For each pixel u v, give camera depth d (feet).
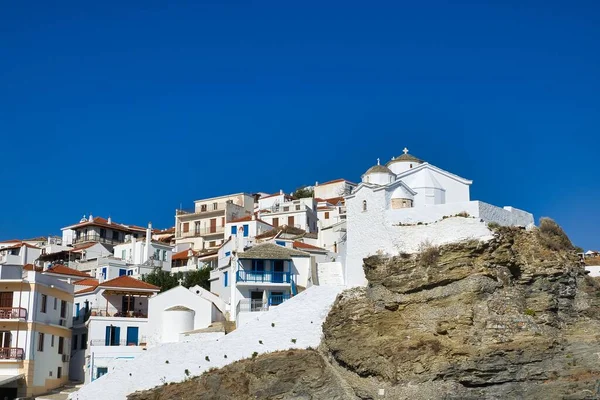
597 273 223.92
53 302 253.24
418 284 194.80
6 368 229.25
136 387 212.02
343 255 248.52
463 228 197.88
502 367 174.40
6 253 396.98
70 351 267.39
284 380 198.80
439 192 240.32
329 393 192.95
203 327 250.57
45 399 223.10
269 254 253.44
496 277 188.96
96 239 459.73
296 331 209.15
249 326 212.43
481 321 182.29
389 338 191.42
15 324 233.96
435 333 185.78
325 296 210.79
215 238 437.99
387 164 295.69
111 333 250.98
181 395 204.85
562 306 191.21
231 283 261.44
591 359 173.58
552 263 194.70
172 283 319.47
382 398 181.68
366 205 218.79
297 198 504.84
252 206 483.51
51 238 474.49
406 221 209.36
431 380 178.29
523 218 216.13
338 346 197.67
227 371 206.18
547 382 171.42
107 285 271.28
